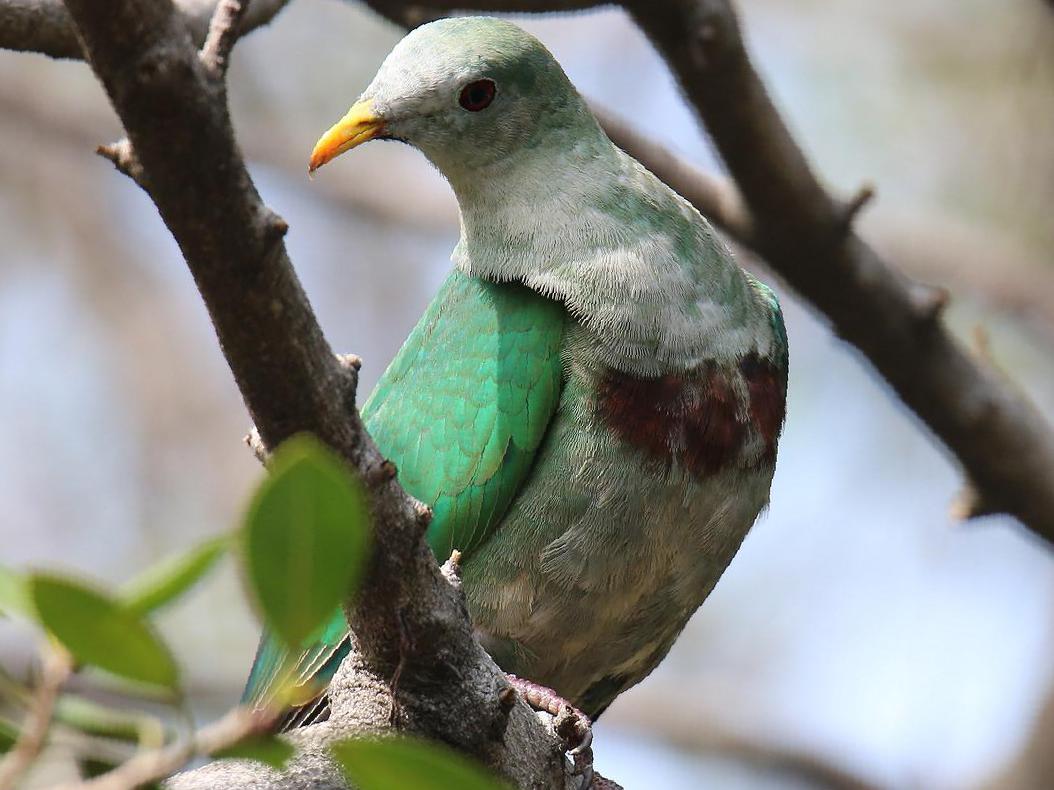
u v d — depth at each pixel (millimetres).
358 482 7113
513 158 10875
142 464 20391
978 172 19312
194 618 17906
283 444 7031
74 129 21500
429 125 10875
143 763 5672
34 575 5305
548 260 10602
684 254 10625
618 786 9828
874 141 19344
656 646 11125
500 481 10312
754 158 12016
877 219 19094
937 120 19250
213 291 6590
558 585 10359
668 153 12781
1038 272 19031
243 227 6426
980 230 19250
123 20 6004
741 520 10672
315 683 10219
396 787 5566
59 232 21469
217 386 21047
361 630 7797
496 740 8117
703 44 11547
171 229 6457
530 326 10461
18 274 21312
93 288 21281
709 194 12695
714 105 11867
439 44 10945
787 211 12219
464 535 10383
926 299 12453
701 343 10422
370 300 20453
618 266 10469
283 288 6637
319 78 20438
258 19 11516
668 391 10305
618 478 10219
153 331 21156
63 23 10320
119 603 5418
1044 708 18047
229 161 6301
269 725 5734
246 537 5340
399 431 10672
